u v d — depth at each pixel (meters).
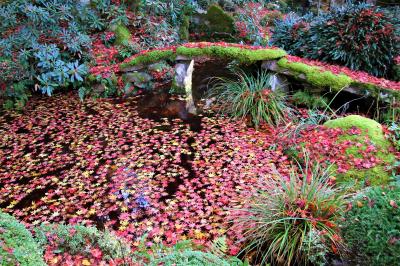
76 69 5.48
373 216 1.79
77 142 4.28
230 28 7.77
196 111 5.07
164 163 3.77
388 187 1.92
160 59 5.63
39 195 3.32
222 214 2.96
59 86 5.79
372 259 1.78
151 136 4.38
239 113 4.70
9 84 5.29
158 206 3.10
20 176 3.63
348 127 3.76
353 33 4.98
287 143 3.93
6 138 4.43
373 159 3.34
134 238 2.72
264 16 8.93
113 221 2.93
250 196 2.88
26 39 5.32
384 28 4.88
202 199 3.18
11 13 5.47
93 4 6.85
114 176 3.56
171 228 2.83
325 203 2.44
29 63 5.53
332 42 5.16
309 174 3.21
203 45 5.37
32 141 4.34
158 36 6.92
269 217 2.47
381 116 4.34
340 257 2.15
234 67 5.57
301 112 4.68
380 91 4.31
